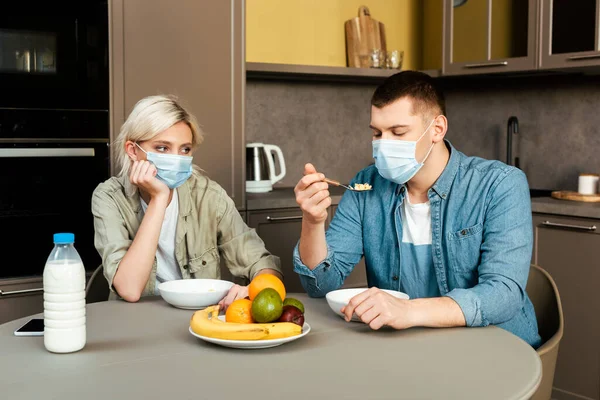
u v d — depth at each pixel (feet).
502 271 5.29
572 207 9.72
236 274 6.80
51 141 8.84
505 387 3.78
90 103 9.07
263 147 11.50
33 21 8.61
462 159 5.95
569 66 10.33
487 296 4.99
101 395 3.64
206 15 9.94
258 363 4.15
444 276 5.88
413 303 4.85
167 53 9.64
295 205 10.85
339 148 13.39
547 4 10.57
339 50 13.06
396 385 3.79
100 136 9.17
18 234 8.74
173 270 6.79
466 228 5.74
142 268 5.75
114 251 5.97
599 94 11.33
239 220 6.97
